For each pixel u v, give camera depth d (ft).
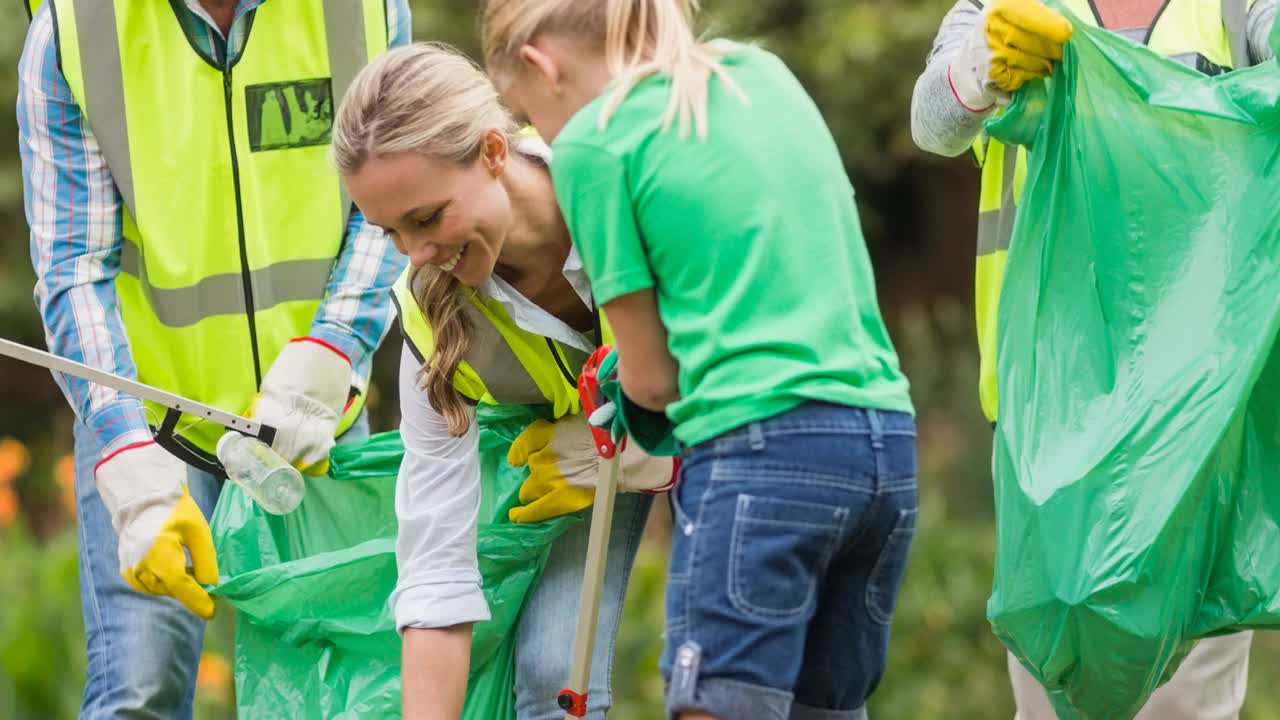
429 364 15.61
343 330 17.76
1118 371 15.05
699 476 12.85
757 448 12.56
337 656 17.12
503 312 15.78
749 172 12.80
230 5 17.98
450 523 15.93
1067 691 15.42
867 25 50.70
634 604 34.32
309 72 18.11
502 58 13.88
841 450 12.62
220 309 18.04
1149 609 14.53
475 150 14.25
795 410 12.60
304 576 16.76
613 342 15.74
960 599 38.42
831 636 13.61
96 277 17.60
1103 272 15.28
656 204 12.77
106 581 17.61
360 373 18.12
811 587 12.86
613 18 13.37
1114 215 15.29
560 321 15.74
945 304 64.08
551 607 16.76
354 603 16.97
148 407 18.08
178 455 17.21
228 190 18.01
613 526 16.96
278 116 18.11
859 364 12.85
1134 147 15.26
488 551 16.62
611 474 15.12
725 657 12.56
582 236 13.02
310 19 18.08
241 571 17.57
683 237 12.77
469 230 14.35
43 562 28.48
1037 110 15.72
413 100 14.06
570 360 16.14
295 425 17.19
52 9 17.63
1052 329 15.48
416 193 14.10
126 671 17.37
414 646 15.76
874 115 53.26
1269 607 14.75
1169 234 15.11
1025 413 15.46
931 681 37.29
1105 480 14.66
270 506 16.92
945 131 16.75
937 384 48.55
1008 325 15.79
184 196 17.85
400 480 16.16
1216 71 16.72
